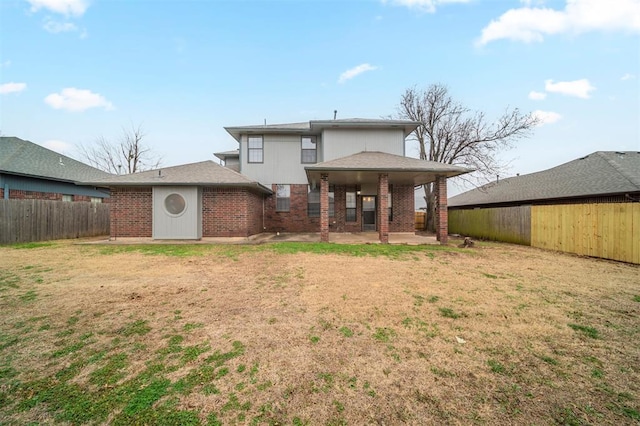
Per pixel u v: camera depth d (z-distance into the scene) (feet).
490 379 7.97
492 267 22.85
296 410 6.70
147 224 38.63
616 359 9.11
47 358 8.95
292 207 53.36
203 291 16.14
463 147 64.64
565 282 18.42
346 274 20.11
